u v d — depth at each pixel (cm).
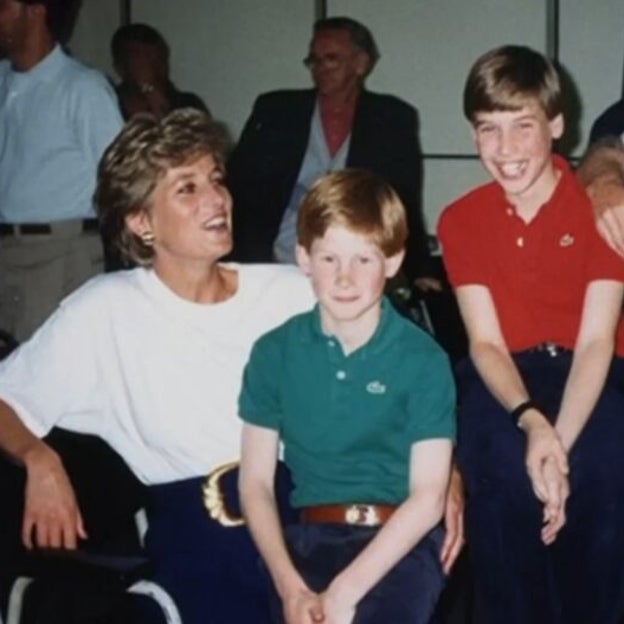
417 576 286
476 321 324
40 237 548
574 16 689
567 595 323
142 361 323
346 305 283
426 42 711
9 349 431
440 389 285
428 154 718
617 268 317
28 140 544
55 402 327
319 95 615
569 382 315
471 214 326
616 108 424
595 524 317
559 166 326
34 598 379
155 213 317
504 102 310
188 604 322
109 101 539
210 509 321
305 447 291
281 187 614
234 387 322
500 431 318
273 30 737
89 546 326
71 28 755
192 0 745
